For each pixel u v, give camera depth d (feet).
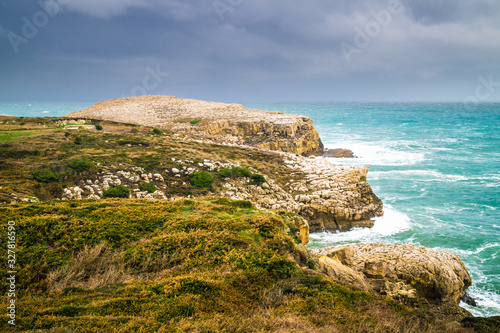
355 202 128.77
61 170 110.63
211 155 168.96
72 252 43.96
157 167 135.33
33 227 46.50
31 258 40.75
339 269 55.72
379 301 40.96
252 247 48.67
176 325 29.48
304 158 197.98
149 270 43.47
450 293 71.15
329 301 37.78
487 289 81.61
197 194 117.39
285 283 41.32
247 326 30.45
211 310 33.50
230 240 49.62
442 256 82.28
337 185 138.41
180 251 46.85
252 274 41.60
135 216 55.72
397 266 74.13
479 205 147.84
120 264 43.14
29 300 32.60
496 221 128.77
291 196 131.85
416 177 198.08
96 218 53.52
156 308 32.22
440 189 172.65
